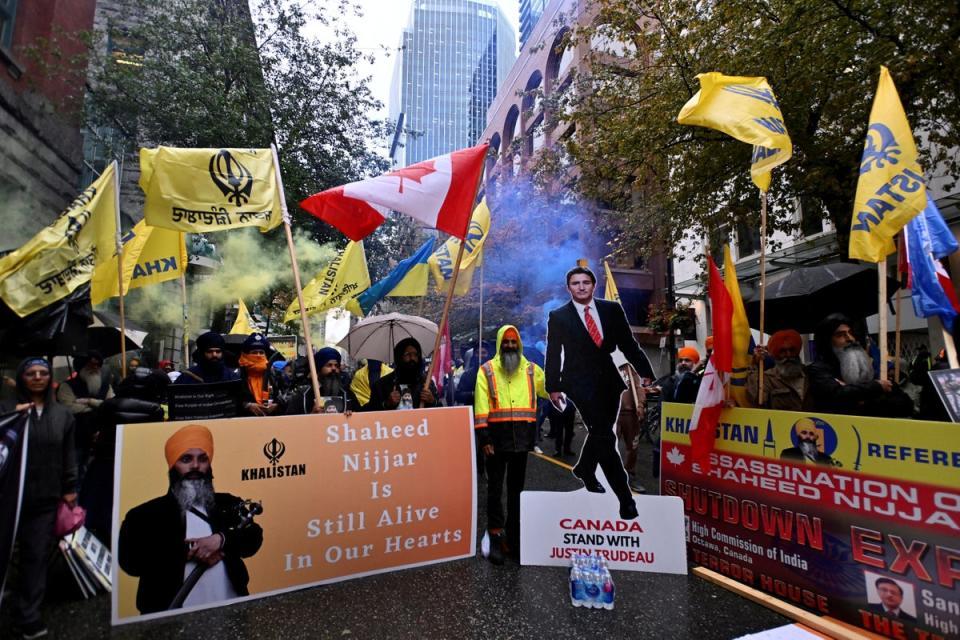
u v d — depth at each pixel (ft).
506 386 14.25
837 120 27.35
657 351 67.05
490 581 12.24
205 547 10.89
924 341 33.37
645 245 37.73
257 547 11.32
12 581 12.56
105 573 12.33
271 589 11.32
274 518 11.53
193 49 40.57
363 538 12.34
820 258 36.91
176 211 13.47
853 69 25.90
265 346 17.53
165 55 39.29
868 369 12.95
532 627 10.16
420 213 13.69
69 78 38.63
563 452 29.99
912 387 23.43
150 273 19.76
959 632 8.53
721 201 34.22
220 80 40.52
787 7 24.47
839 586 10.10
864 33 23.65
